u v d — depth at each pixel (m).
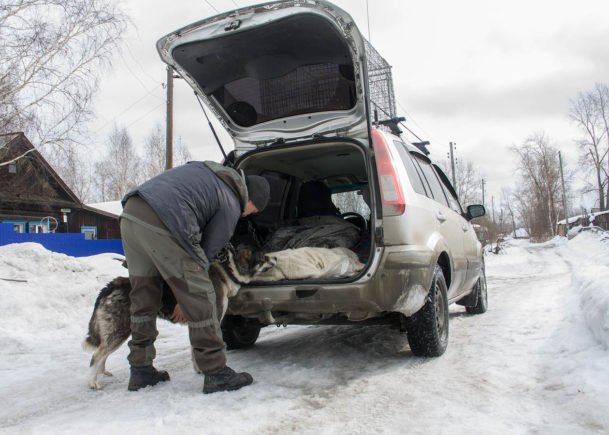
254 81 4.62
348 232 4.59
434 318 4.00
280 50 4.23
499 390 3.21
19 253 8.15
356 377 3.69
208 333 3.41
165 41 4.23
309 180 5.54
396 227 3.67
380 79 6.55
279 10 3.87
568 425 2.57
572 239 44.19
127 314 3.78
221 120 4.77
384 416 2.87
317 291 3.61
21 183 21.94
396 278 3.60
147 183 3.42
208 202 3.43
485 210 6.19
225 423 2.83
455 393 3.19
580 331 4.35
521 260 27.34
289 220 5.07
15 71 11.63
